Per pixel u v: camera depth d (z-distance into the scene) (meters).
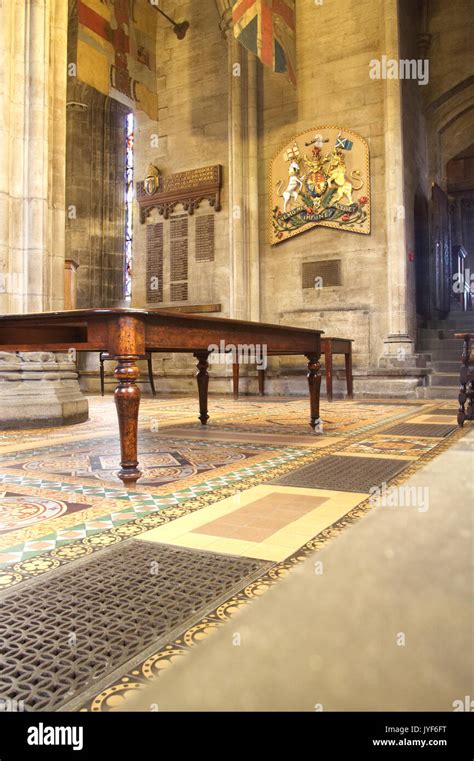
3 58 6.30
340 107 12.34
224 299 13.52
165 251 14.40
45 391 6.29
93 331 3.30
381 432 5.43
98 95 18.05
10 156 6.36
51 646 1.32
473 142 15.67
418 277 14.22
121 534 2.24
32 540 2.17
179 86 14.41
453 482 2.72
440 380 11.26
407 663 0.92
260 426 6.06
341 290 12.23
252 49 10.95
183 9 14.42
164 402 10.41
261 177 13.23
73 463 3.90
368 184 11.94
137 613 1.49
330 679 0.89
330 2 12.53
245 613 1.17
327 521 2.38
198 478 3.37
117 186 18.42
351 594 1.20
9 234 6.32
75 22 15.56
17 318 3.50
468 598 1.15
